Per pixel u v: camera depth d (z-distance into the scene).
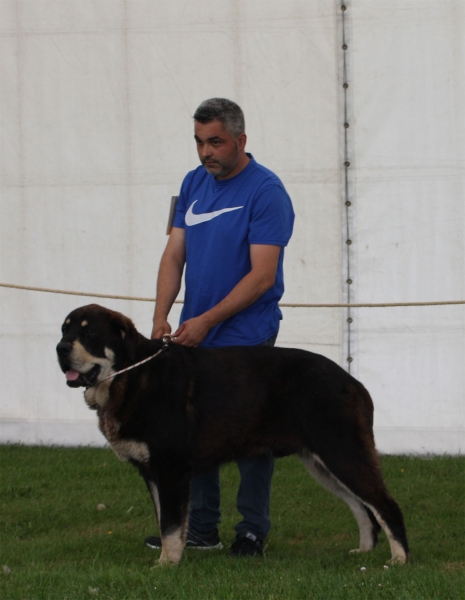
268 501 6.71
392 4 9.67
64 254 10.45
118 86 10.23
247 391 6.24
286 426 6.28
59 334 10.47
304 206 10.00
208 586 5.38
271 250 6.49
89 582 5.62
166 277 7.05
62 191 10.40
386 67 9.74
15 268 10.52
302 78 9.90
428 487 8.69
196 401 6.18
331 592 5.15
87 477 9.31
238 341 6.67
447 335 9.85
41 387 10.57
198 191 6.93
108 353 6.08
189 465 6.16
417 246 9.84
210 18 10.02
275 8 9.88
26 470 9.40
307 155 9.95
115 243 10.38
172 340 6.39
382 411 10.02
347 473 6.07
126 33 10.16
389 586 5.26
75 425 10.56
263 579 5.59
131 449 6.13
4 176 10.45
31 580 5.71
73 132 10.34
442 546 6.73
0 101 10.39
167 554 6.07
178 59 10.12
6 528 7.54
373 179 9.86
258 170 6.69
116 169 10.30
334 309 10.02
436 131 9.73
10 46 10.32
